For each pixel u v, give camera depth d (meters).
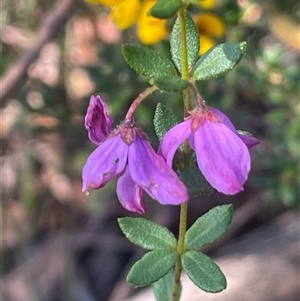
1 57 0.11
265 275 0.09
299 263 0.09
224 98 0.11
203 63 0.05
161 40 0.08
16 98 0.11
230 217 0.05
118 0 0.07
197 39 0.05
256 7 0.10
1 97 0.10
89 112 0.05
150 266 0.05
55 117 0.11
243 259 0.10
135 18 0.07
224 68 0.05
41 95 0.11
